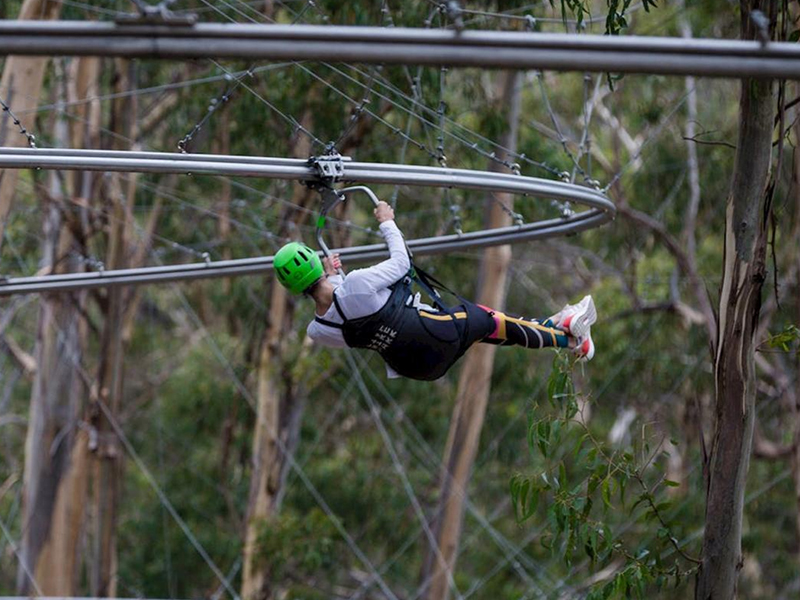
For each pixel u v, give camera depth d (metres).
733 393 23.88
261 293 60.09
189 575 66.25
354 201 55.97
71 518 52.75
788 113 31.33
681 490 60.31
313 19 42.34
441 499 51.88
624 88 57.03
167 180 57.34
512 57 15.98
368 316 20.05
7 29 15.42
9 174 37.56
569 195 24.98
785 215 52.59
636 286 59.38
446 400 62.78
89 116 51.12
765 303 52.69
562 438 35.75
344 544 64.06
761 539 61.03
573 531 24.80
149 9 15.45
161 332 76.00
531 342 21.59
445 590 51.75
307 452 63.94
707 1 48.75
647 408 61.91
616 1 27.11
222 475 64.25
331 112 45.31
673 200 58.44
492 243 28.19
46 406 52.41
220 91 49.19
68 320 52.28
